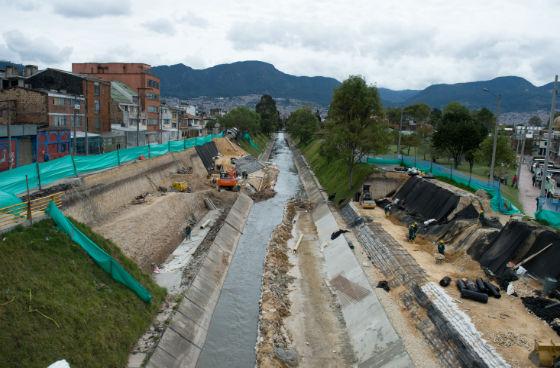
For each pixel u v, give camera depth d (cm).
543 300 2720
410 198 5294
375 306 3094
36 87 7250
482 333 2420
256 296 3703
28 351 1977
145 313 2814
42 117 6191
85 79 7181
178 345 2733
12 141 4897
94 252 2841
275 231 5341
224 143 11131
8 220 2611
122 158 5519
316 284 3884
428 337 2625
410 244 4056
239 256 4634
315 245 4941
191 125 14675
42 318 2147
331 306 3481
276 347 2891
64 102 6606
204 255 4125
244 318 3334
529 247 3172
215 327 3186
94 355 2227
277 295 3628
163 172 6619
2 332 1958
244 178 8344
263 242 5100
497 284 3080
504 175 6431
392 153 9400
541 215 3459
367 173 5988
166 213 4931
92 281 2662
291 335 3073
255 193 7456
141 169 5750
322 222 5631
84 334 2258
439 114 14062
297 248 4809
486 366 2172
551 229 3173
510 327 2502
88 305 2452
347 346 2930
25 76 8019
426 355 2469
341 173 7144
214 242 4541
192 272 3716
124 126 9069
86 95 7225
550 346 2155
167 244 4400
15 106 6175
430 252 3828
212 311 3388
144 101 10394
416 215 4850
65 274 2528
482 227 3781
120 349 2403
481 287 2934
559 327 2441
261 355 2802
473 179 5291
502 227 3628
